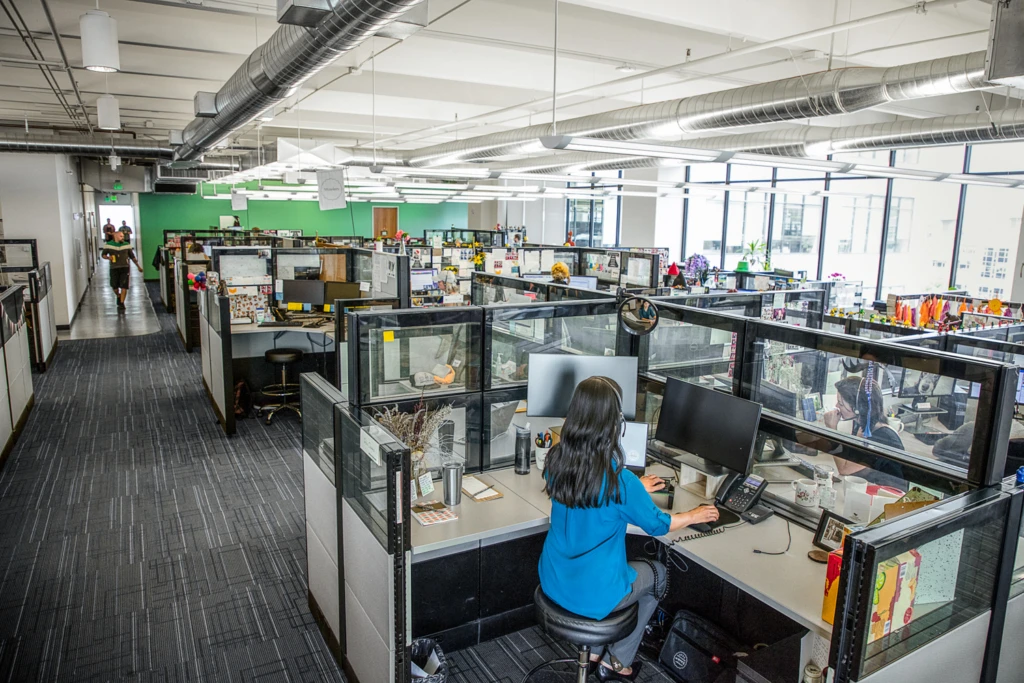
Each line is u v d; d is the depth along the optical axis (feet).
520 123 32.76
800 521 7.77
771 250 38.19
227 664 8.45
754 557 6.93
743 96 16.06
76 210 40.27
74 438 16.74
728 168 39.83
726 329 8.82
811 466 8.29
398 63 18.34
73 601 9.71
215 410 18.92
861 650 4.86
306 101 24.98
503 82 19.69
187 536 11.75
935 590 5.34
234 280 20.13
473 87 25.44
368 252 20.02
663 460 9.71
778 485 8.49
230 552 11.22
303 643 8.91
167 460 15.37
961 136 18.48
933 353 6.25
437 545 7.25
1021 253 26.55
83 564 10.74
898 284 32.04
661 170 41.16
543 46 16.83
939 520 5.15
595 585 6.61
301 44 10.29
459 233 56.59
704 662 8.14
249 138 39.17
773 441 8.57
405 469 6.36
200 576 10.47
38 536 11.62
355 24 8.44
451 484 8.20
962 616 5.63
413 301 21.27
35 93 23.76
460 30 15.84
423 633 8.76
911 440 9.37
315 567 9.19
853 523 7.27
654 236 42.09
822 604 5.97
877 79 13.64
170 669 8.33
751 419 7.89
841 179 32.99
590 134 21.35
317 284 20.22
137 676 8.18
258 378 20.65
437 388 8.90
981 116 17.87
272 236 38.14
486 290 14.79
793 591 6.28
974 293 28.73
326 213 63.26
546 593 6.89
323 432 8.49
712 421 8.37
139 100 25.23
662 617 9.34
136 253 61.93
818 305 14.42
